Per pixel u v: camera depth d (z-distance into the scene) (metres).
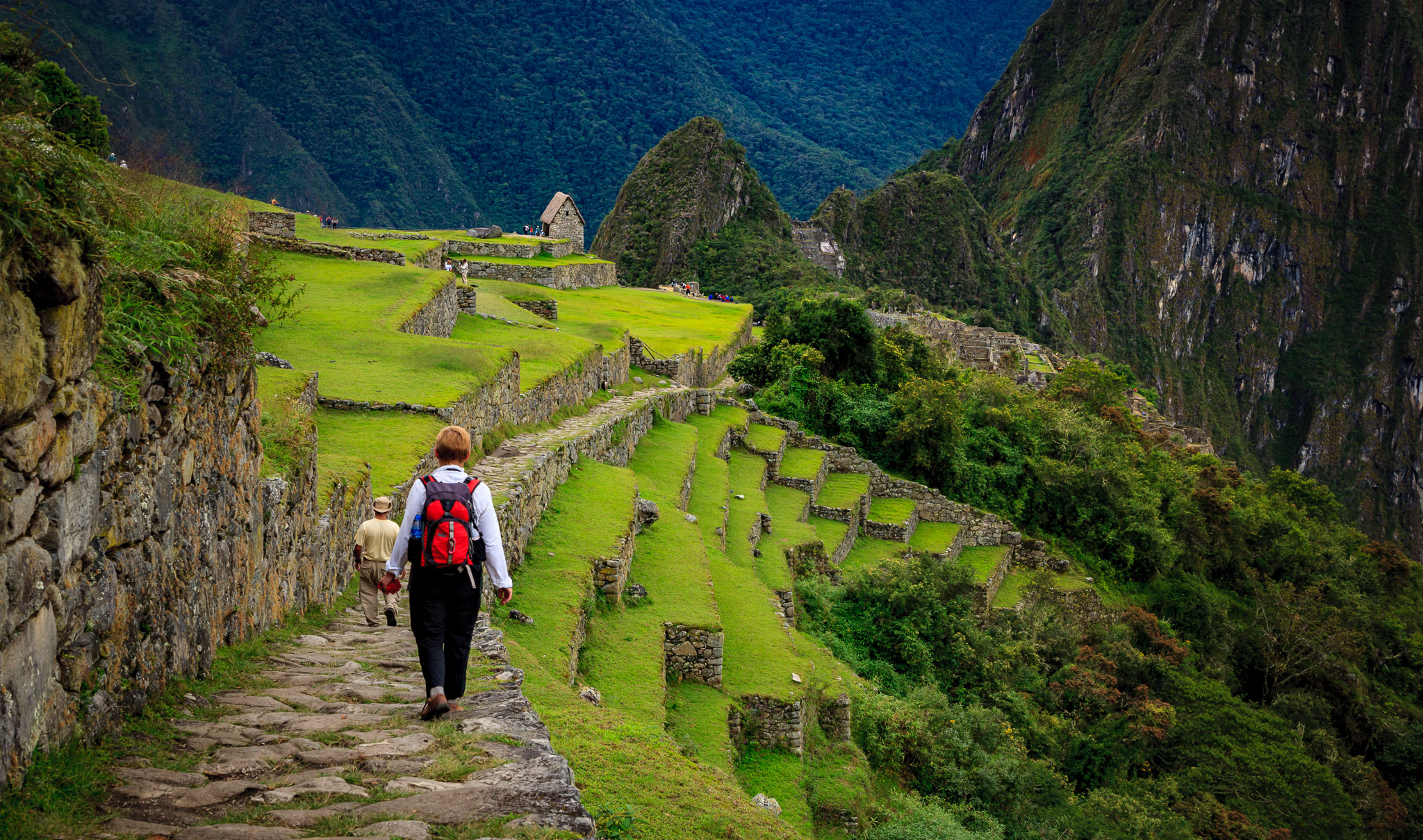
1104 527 52.59
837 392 54.72
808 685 18.98
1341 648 50.88
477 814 4.64
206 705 6.45
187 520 6.94
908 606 31.47
